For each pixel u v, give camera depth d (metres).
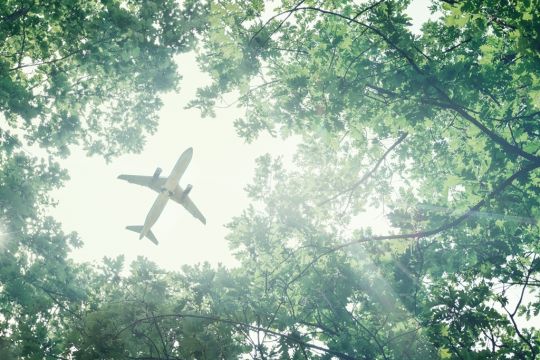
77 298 14.75
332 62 10.34
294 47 12.63
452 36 10.88
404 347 9.72
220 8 10.93
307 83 10.57
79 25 13.44
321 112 10.72
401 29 9.75
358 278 11.10
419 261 11.41
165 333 10.02
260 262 11.99
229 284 10.84
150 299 10.63
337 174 13.16
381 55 10.81
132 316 9.80
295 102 10.78
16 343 9.96
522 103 10.67
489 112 9.54
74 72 15.91
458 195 12.53
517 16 7.40
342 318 10.74
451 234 11.69
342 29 10.09
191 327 9.09
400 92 10.04
